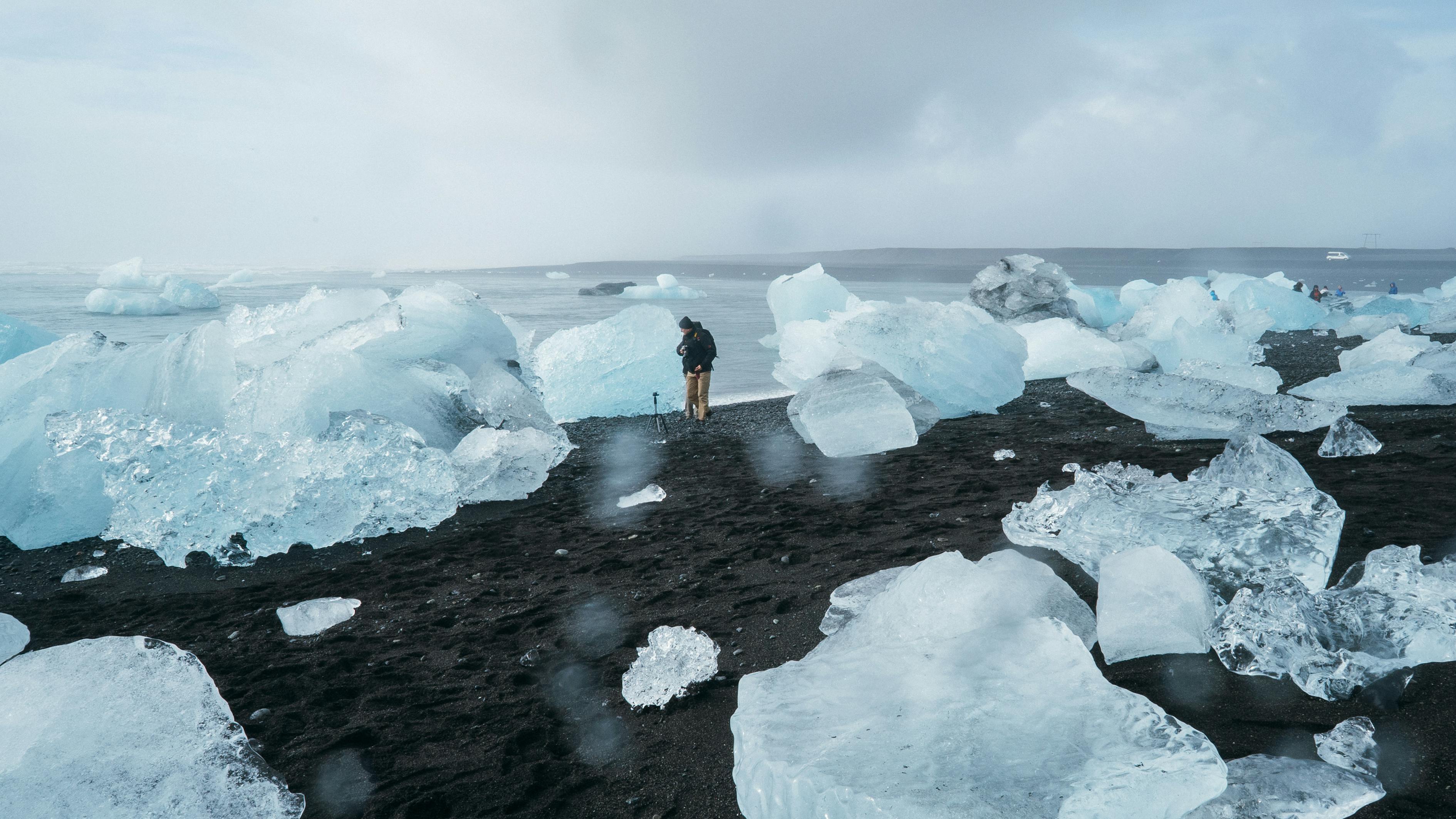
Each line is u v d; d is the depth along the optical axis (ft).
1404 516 12.23
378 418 24.18
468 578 17.69
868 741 6.88
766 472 26.03
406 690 11.73
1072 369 44.70
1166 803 5.85
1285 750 6.85
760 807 6.86
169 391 24.45
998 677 7.58
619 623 13.48
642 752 9.05
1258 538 9.77
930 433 30.27
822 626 11.53
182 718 7.86
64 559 22.35
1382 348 35.88
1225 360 43.86
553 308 133.69
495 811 8.23
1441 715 6.86
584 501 24.94
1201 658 8.61
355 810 8.48
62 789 7.02
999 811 5.73
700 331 38.55
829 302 62.69
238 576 20.31
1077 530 11.66
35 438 25.14
